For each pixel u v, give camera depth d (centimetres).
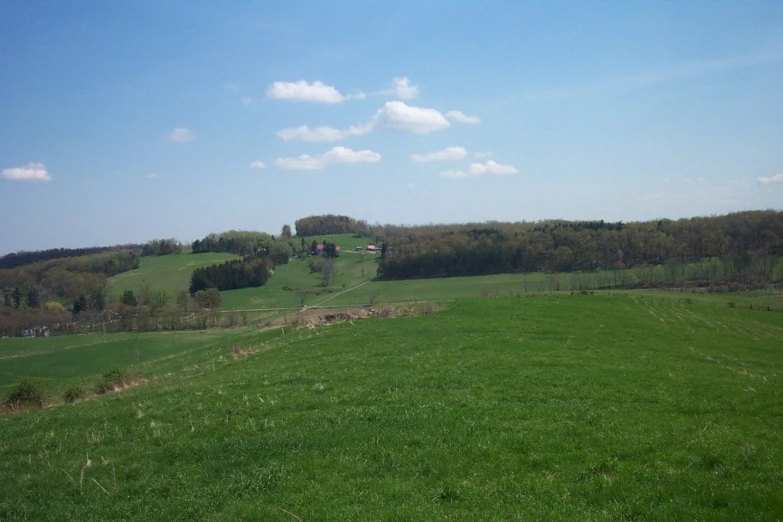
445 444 1227
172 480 1134
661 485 975
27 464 1328
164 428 1530
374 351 2742
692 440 1203
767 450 1134
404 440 1261
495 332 3195
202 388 2111
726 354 2831
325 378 2108
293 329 4316
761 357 2830
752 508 876
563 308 4381
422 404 1567
